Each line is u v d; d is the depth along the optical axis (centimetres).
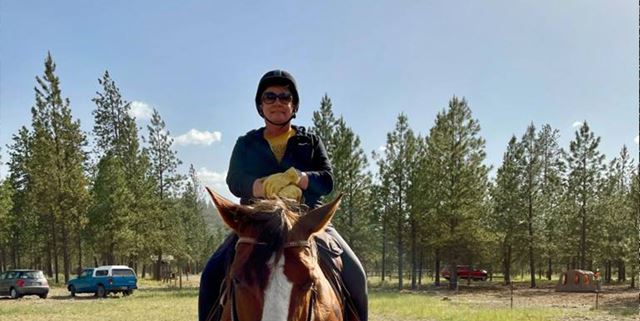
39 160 3853
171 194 4550
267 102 363
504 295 3259
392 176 4012
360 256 4081
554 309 2181
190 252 6022
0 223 4031
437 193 3841
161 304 2389
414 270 4091
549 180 4338
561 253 4475
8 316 1916
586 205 4066
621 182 4362
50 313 2016
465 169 3744
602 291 3569
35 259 5941
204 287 341
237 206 285
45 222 4478
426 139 3988
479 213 3809
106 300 2670
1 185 3838
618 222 4116
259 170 364
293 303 253
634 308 2231
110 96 4403
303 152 369
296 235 277
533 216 4178
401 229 4072
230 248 324
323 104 3706
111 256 4256
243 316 258
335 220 3712
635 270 3847
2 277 2955
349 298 350
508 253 4706
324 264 331
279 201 300
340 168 3662
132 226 4328
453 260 3922
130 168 4403
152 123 4469
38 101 3816
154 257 4738
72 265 6375
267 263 262
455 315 1888
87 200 4025
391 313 1975
